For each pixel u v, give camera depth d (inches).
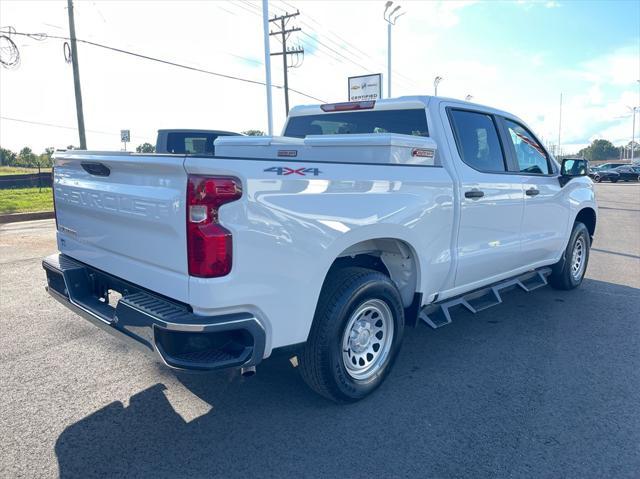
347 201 130.4
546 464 116.1
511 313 227.0
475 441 125.3
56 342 188.5
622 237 462.6
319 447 122.5
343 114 198.2
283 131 221.5
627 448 122.6
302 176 120.1
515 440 125.7
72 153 147.6
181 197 107.8
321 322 131.6
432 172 158.7
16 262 334.6
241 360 113.1
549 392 151.1
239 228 109.0
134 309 115.7
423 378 160.4
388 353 150.7
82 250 150.9
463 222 171.2
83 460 117.2
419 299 160.4
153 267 120.3
